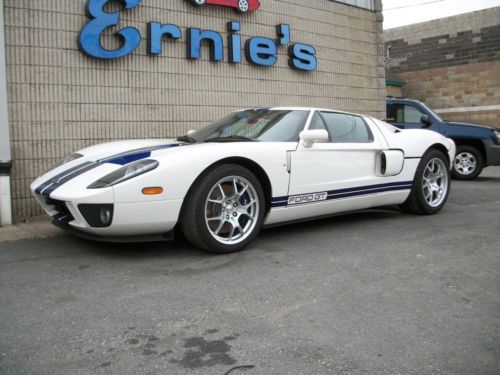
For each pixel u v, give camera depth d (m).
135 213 3.34
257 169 3.92
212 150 3.64
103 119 5.89
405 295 2.85
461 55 17.03
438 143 5.43
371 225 4.90
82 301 2.76
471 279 3.14
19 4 5.26
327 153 4.37
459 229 4.66
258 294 2.87
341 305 2.70
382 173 4.89
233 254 3.77
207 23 6.82
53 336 2.30
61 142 5.59
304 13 8.01
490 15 16.22
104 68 5.88
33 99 5.39
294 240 4.25
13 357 2.10
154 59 6.29
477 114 16.75
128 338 2.28
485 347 2.20
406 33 18.44
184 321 2.48
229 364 2.04
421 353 2.14
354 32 8.76
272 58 7.45
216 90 6.93
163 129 6.41
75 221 3.52
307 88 8.08
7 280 3.12
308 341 2.25
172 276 3.21
